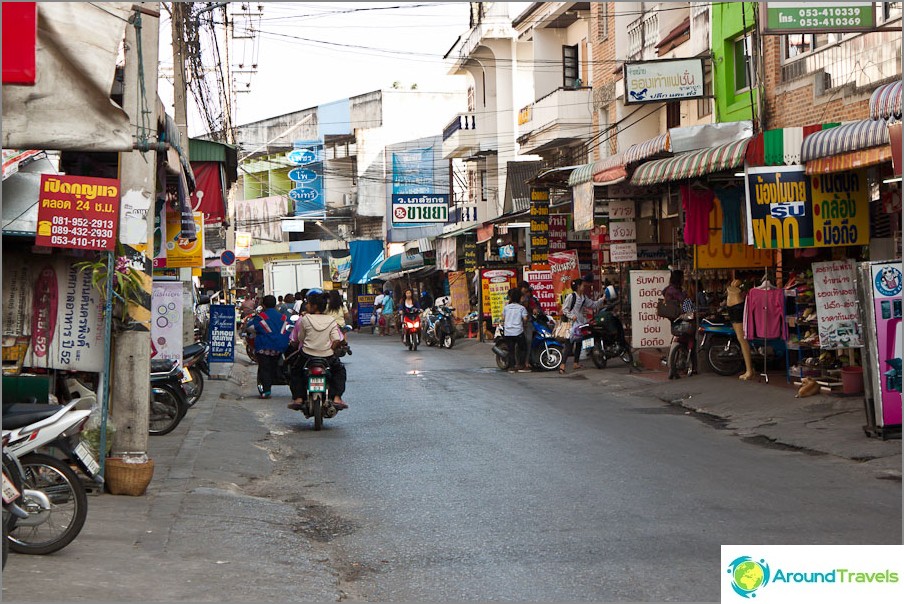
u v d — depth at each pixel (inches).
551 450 445.4
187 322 726.5
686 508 319.9
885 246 554.6
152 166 364.5
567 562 259.1
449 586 242.2
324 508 347.9
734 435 484.4
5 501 243.1
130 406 361.4
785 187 549.6
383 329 1753.2
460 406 622.2
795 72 753.0
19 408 268.8
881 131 472.7
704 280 784.9
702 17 898.7
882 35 644.1
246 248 1633.9
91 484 349.1
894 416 430.9
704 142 665.0
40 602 213.6
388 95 2320.4
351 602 231.0
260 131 2490.2
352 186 2363.4
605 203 860.6
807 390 548.1
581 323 839.7
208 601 223.3
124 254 359.6
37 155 410.6
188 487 373.1
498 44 1628.9
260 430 545.6
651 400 636.7
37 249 365.1
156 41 355.6
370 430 533.3
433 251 1658.5
